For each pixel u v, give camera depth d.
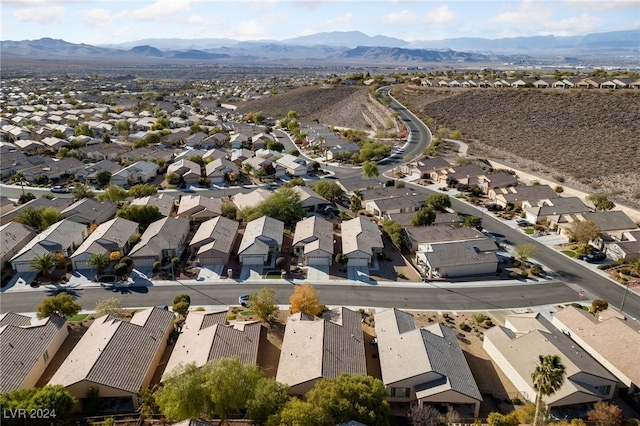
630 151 132.25
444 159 140.75
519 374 50.84
